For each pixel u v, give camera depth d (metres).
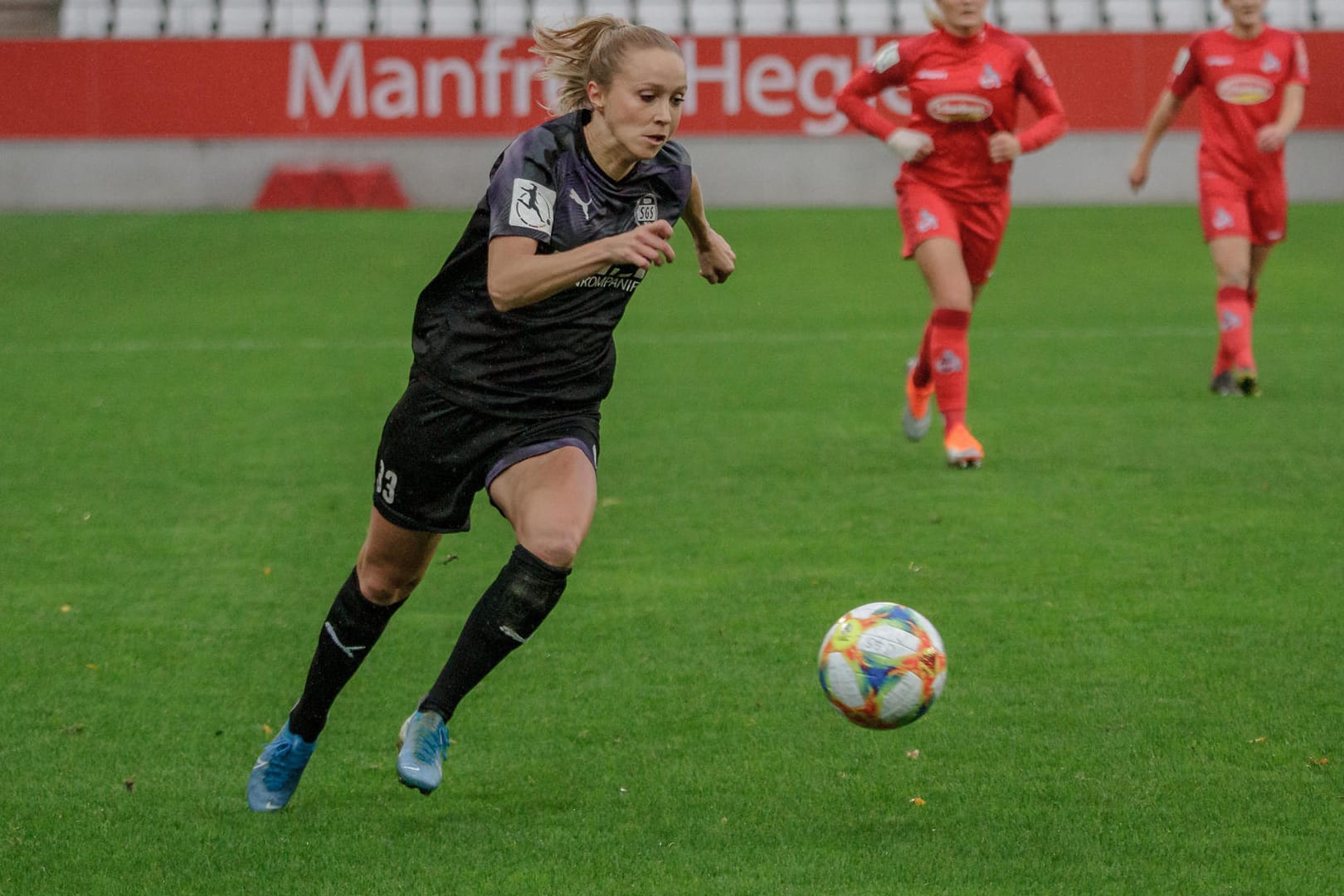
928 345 30.25
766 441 33.00
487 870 12.79
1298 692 17.00
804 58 85.06
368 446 33.09
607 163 13.41
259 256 67.62
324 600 21.94
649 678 17.98
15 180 84.94
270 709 17.36
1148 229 74.31
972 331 49.41
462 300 13.71
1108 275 62.53
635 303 56.50
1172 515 25.58
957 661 18.31
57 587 22.56
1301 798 14.03
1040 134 30.19
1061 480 28.44
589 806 14.22
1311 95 84.06
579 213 13.37
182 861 13.10
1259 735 15.70
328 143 85.25
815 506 26.73
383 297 57.59
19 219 80.38
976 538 24.30
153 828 13.88
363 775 15.21
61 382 41.06
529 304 12.95
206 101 84.94
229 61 84.94
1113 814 13.77
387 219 78.81
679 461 30.86
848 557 23.34
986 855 12.93
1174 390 38.41
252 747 16.11
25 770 15.39
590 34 13.50
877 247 69.88
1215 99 36.47
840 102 30.84
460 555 24.19
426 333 13.93
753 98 85.19
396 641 19.72
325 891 12.43
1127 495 27.09
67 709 17.31
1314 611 20.09
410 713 17.05
